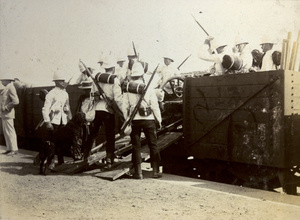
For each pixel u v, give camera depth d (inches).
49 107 291.0
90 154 289.6
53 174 272.4
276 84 230.2
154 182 249.0
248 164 251.4
